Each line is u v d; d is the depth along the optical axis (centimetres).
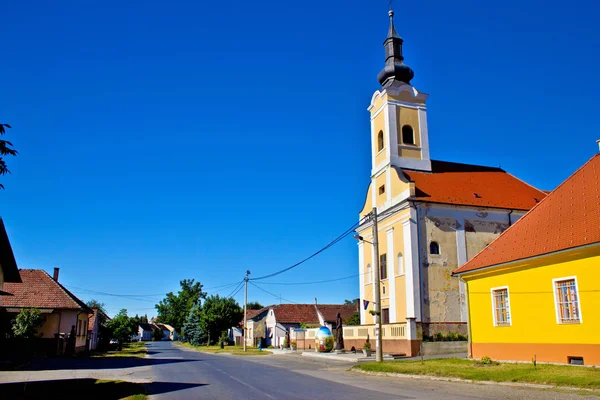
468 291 2658
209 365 2759
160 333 14675
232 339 8619
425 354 3170
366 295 4150
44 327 3656
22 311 3250
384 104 4109
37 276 3919
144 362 3020
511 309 2322
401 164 3966
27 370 2297
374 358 3066
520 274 2281
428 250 3522
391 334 3419
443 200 3628
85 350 4522
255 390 1596
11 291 3697
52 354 3362
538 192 4150
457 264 3559
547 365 1995
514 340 2289
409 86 4138
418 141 4075
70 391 1541
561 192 2441
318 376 2081
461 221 3659
